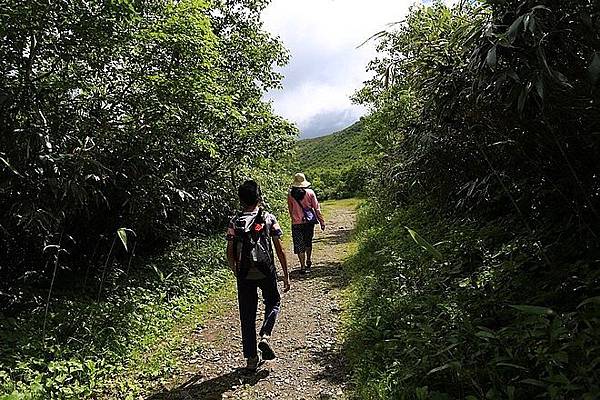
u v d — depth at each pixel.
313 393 3.84
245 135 10.11
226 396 3.94
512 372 2.97
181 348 5.09
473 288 4.33
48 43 5.27
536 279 3.99
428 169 6.60
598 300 2.61
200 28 6.65
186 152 8.13
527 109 3.31
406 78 5.55
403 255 6.58
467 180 5.81
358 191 33.06
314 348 4.80
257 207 4.56
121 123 6.53
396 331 4.38
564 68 2.95
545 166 3.92
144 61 6.64
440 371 3.27
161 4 6.53
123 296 6.56
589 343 2.78
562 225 4.33
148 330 5.48
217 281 7.89
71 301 5.97
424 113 5.67
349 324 5.14
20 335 4.79
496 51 2.82
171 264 8.34
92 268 7.29
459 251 5.41
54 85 5.40
